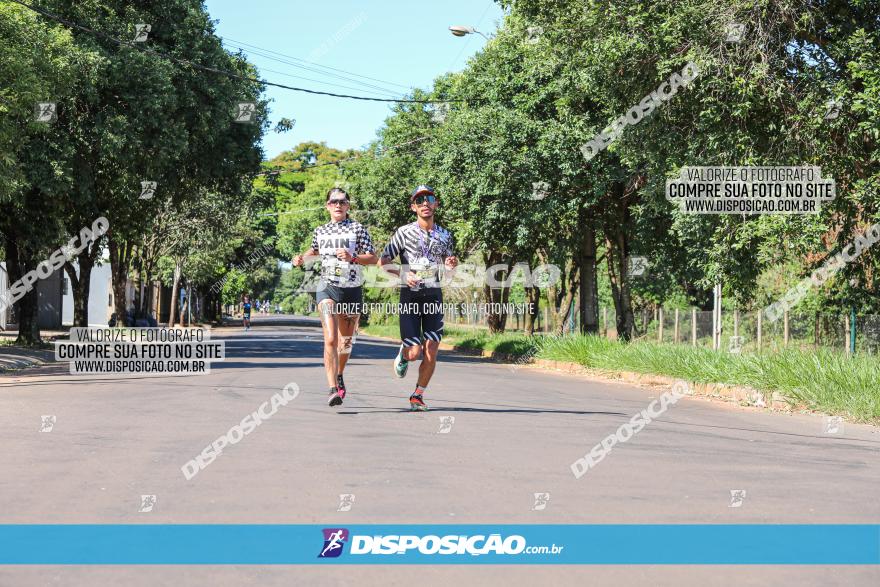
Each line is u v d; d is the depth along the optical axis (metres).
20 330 27.25
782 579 4.00
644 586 3.87
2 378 15.84
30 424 8.95
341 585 3.84
